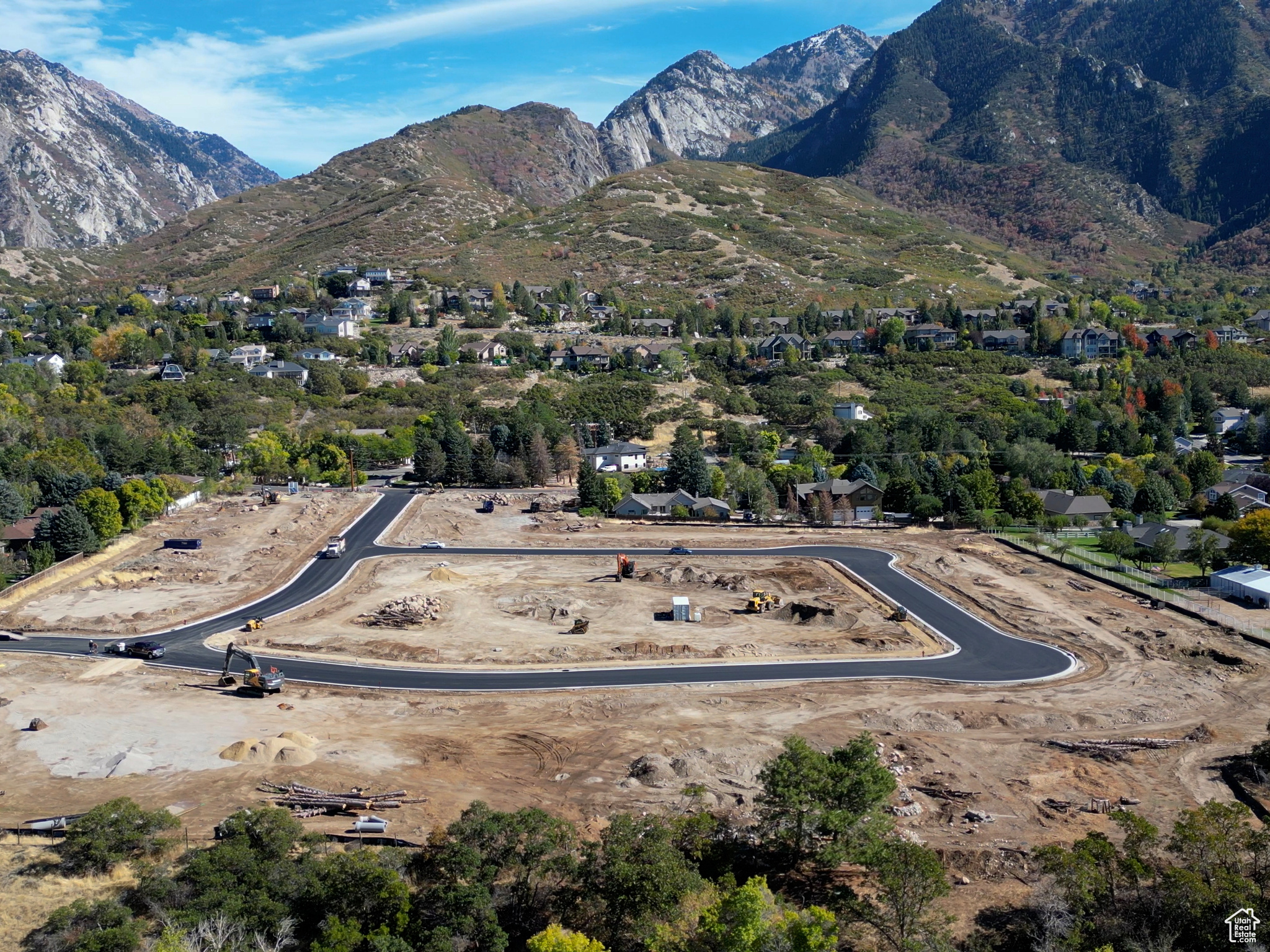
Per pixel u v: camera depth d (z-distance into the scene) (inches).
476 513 4992.6
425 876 1712.6
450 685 2721.5
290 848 1745.8
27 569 3804.1
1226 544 3878.0
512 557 4180.6
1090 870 1569.9
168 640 3132.4
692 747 2279.8
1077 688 2650.1
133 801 1963.6
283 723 2452.0
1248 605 3307.1
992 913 1636.3
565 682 2736.2
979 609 3373.5
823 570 3929.6
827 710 2504.9
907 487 4894.2
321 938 1550.2
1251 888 1517.0
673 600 3398.1
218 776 2149.4
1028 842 1838.1
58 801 2038.6
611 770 2160.4
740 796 2048.5
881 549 4247.0
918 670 2812.5
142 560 4045.3
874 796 1775.3
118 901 1654.8
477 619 3344.0
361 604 3511.3
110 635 3181.6
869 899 1683.1
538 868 1656.0
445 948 1504.7
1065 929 1526.8
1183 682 2669.8
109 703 2588.6
